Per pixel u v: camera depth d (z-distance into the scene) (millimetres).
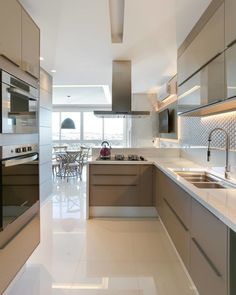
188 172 2783
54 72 4938
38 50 2559
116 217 3871
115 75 4285
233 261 1242
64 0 2287
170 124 5707
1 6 1740
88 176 3834
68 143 11453
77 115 11461
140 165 3812
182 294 2033
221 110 2553
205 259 1576
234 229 1137
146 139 7812
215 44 2070
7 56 1832
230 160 2447
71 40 3240
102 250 2793
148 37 3143
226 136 2389
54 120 11461
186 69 2936
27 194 2238
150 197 3832
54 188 5973
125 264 2500
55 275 2283
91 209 3883
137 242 3004
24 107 2191
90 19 2660
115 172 3828
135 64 4387
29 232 2279
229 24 1811
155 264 2504
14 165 1959
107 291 2064
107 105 11266
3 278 1791
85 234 3229
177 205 2328
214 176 2564
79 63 4324
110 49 3584
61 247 2852
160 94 6473
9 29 1873
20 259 2082
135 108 7840
